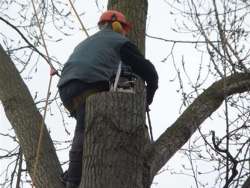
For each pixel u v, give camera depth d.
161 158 7.90
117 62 7.39
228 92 8.97
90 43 7.54
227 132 8.85
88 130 6.62
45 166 7.80
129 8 9.26
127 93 6.66
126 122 6.55
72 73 7.36
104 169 6.42
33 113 8.30
